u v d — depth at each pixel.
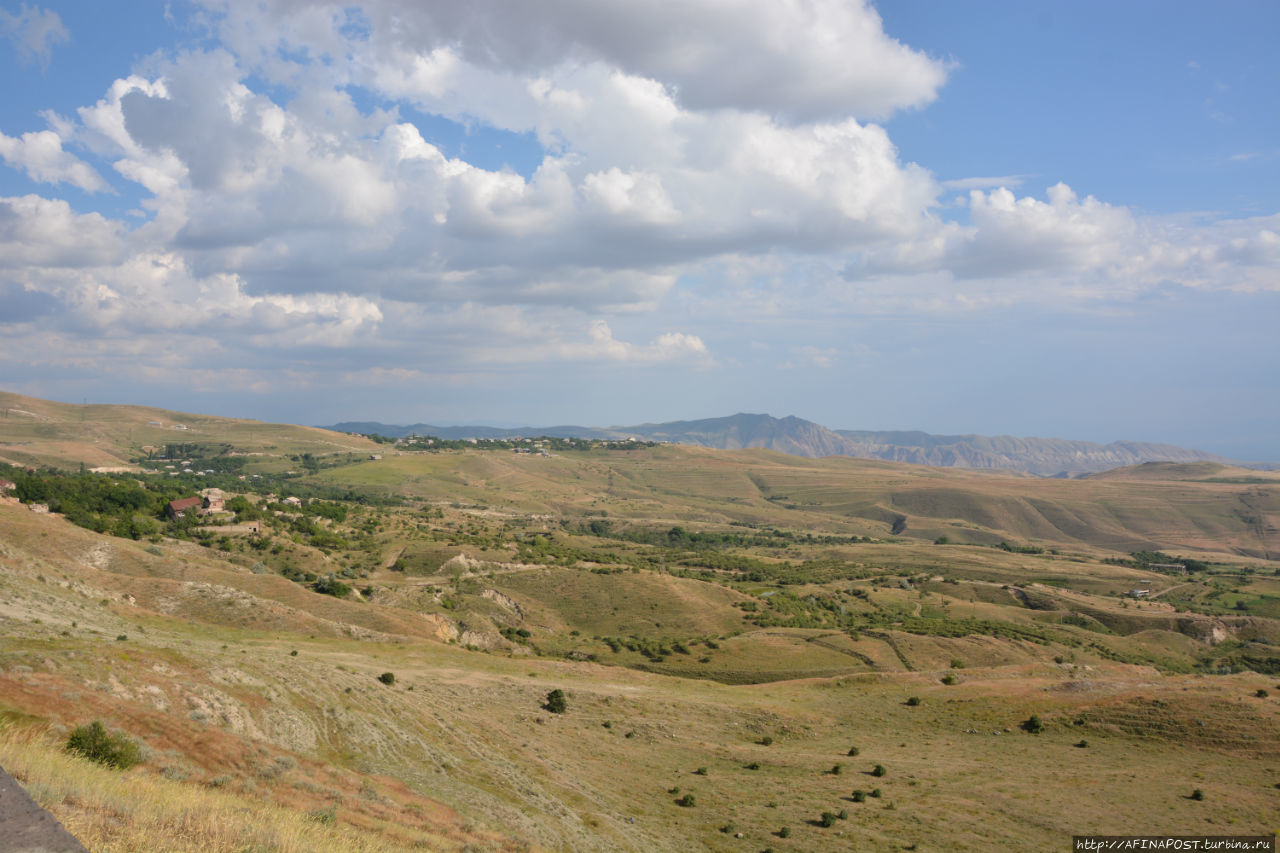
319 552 180.62
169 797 20.03
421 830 29.97
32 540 112.69
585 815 45.91
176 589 102.56
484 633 144.38
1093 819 51.38
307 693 50.50
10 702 27.22
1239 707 73.38
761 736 75.31
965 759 67.50
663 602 181.00
